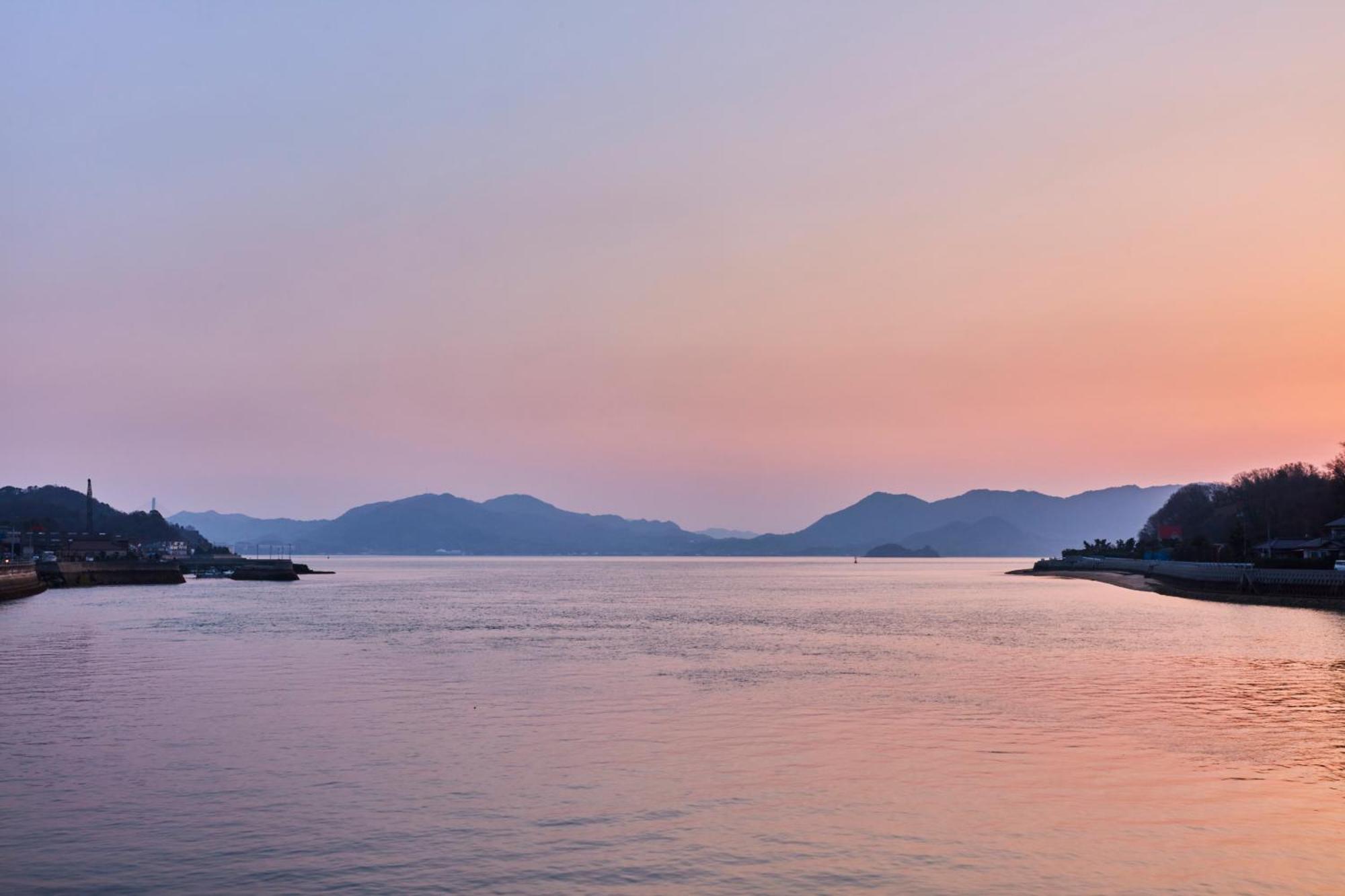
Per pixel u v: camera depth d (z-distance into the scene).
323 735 35.78
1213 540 182.88
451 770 30.59
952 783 29.09
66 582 157.00
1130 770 30.55
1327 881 21.64
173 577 176.25
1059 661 56.75
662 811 26.33
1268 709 40.75
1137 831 24.81
